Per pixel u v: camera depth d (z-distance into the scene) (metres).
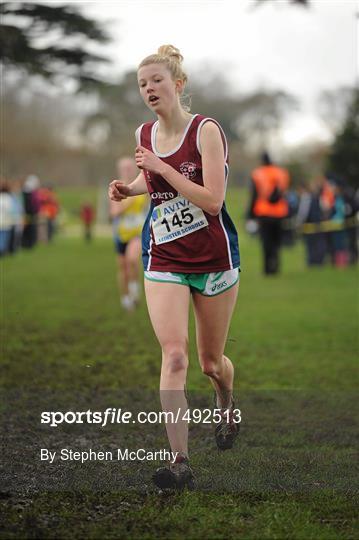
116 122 86.19
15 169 88.81
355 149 60.19
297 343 16.17
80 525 6.89
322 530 6.84
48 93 24.61
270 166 30.69
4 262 38.47
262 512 7.24
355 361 14.39
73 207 99.25
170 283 8.00
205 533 6.73
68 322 19.02
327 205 36.38
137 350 15.40
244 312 20.75
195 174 7.95
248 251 48.66
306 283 28.39
